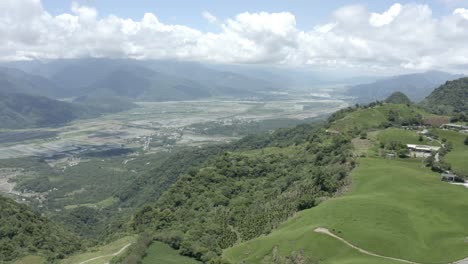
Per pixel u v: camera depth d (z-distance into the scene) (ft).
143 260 552.82
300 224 503.20
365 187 587.27
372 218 467.11
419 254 403.75
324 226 464.24
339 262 398.01
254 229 598.75
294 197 650.02
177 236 605.73
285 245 463.01
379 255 407.64
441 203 502.38
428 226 449.48
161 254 576.61
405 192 544.62
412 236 433.07
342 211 493.77
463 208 487.61
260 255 473.67
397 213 474.49
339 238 438.81
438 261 389.80
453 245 407.03
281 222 570.05
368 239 428.15
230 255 511.40
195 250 568.41
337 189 614.75
